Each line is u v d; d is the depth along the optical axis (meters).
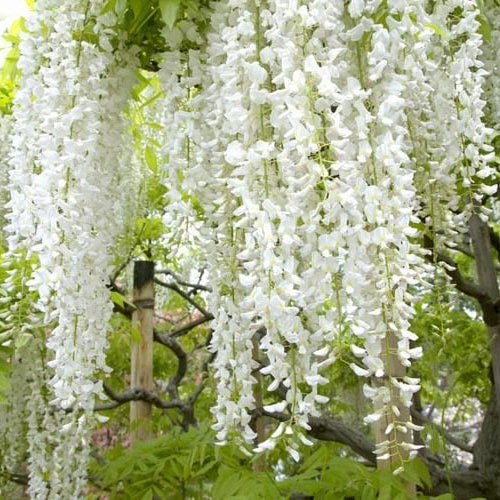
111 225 1.57
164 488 1.88
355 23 1.18
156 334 3.37
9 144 2.51
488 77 1.76
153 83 2.09
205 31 1.46
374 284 1.05
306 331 1.00
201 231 1.37
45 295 1.26
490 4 1.77
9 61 1.73
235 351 1.32
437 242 1.55
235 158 1.08
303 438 1.03
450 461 4.61
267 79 1.16
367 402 3.65
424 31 1.18
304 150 1.00
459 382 4.02
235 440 1.28
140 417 2.58
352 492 1.54
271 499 1.50
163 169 1.49
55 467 2.20
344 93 1.11
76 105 1.36
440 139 1.40
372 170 1.07
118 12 1.39
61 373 1.33
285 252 1.01
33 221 1.37
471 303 4.42
